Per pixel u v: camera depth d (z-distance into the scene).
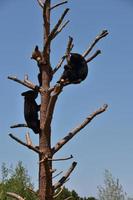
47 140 9.18
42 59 9.66
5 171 35.78
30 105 9.36
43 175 8.93
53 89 9.41
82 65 9.34
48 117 9.05
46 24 9.74
